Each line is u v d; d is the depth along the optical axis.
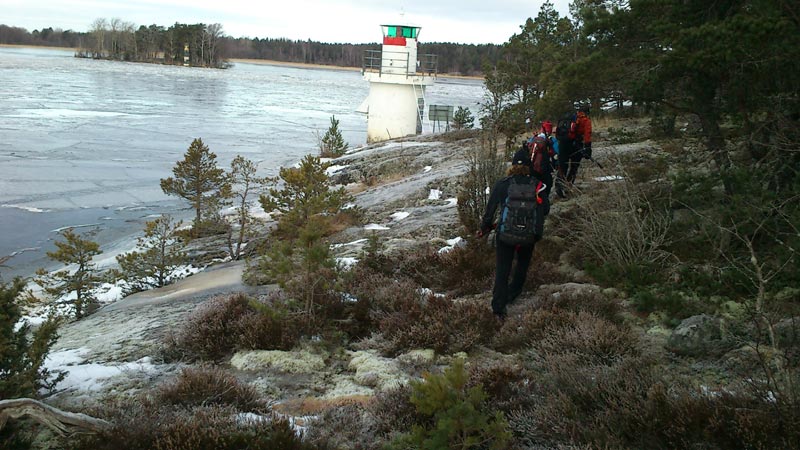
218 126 50.75
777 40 7.14
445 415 3.80
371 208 15.51
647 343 5.71
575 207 9.78
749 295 6.14
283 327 6.50
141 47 198.00
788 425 3.69
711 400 4.19
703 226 6.96
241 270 10.77
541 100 10.72
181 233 14.91
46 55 198.25
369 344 6.48
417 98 38.28
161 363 6.27
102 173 27.84
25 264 15.02
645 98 9.01
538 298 6.99
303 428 4.68
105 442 4.34
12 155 30.70
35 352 5.04
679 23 8.35
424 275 8.59
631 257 7.39
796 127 7.83
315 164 13.91
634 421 4.16
